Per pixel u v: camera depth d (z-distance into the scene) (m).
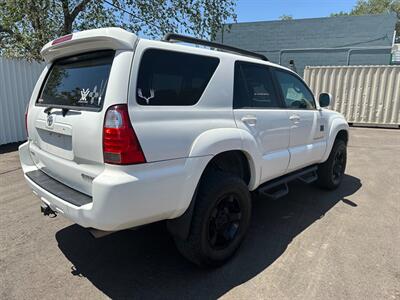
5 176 5.52
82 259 2.96
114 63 2.19
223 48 3.25
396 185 5.26
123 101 2.11
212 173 2.74
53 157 2.70
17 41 9.66
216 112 2.72
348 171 6.17
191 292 2.49
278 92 3.63
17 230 3.51
